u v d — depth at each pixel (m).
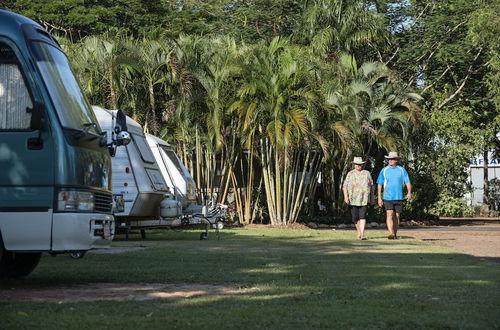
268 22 39.59
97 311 6.38
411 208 31.98
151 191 18.88
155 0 48.12
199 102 27.28
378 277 9.48
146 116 27.88
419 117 29.84
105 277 9.52
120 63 26.59
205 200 19.47
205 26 46.84
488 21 33.28
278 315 6.20
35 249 8.27
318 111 27.25
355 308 6.63
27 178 8.27
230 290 8.09
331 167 29.97
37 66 8.53
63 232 8.24
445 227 29.69
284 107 26.70
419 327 5.73
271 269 10.55
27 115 8.41
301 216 30.05
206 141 27.58
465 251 15.06
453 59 34.53
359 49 34.62
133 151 18.91
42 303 6.88
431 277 9.52
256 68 26.86
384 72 29.53
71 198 8.32
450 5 35.44
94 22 47.03
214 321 5.86
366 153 31.95
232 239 19.19
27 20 8.92
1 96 8.47
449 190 33.09
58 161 8.28
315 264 11.49
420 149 32.84
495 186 44.88
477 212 45.16
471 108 34.72
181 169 23.36
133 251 14.20
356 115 27.44
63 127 8.41
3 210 8.25
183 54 27.03
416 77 37.06
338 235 21.45
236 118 27.98
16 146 8.33
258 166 30.70
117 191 18.67
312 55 28.64
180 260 12.13
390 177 19.38
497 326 5.75
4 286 8.58
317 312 6.37
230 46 28.45
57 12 47.03
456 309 6.62
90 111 9.44
